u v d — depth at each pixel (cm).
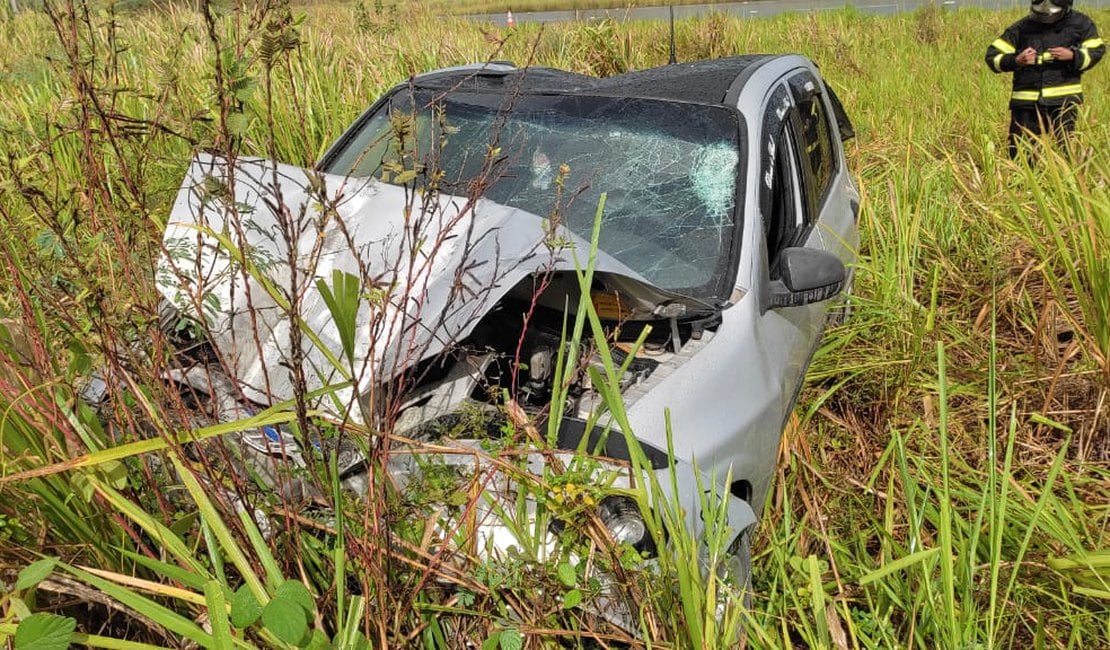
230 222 216
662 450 241
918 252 484
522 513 210
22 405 191
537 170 340
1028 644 266
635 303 276
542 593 200
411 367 217
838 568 280
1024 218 441
